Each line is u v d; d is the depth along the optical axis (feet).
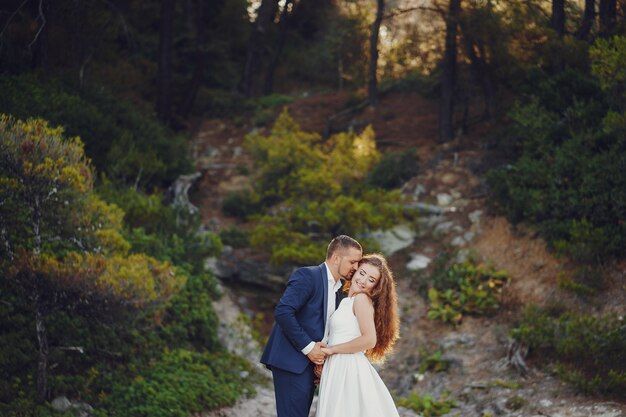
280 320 17.80
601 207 36.32
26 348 24.16
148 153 47.01
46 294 22.41
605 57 34.06
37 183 22.52
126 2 72.74
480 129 57.41
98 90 51.90
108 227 26.00
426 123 62.69
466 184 49.01
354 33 72.54
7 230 24.71
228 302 40.16
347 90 77.30
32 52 48.91
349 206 41.16
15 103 37.27
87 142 42.55
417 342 36.40
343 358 17.99
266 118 69.41
